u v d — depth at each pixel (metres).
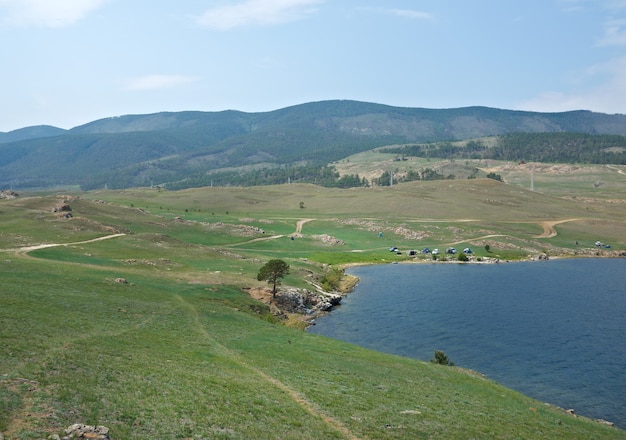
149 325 54.03
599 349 76.31
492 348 76.62
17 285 59.19
